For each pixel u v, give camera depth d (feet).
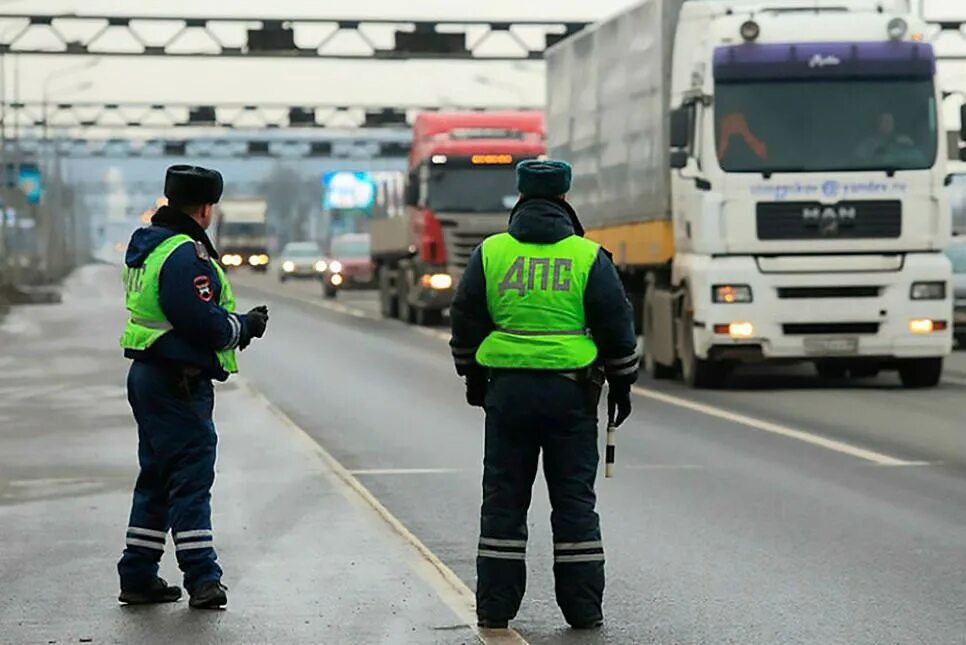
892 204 193.47
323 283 559.38
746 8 198.29
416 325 371.76
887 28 194.59
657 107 212.43
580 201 256.11
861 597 83.51
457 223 348.79
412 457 141.28
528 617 79.15
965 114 196.03
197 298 78.59
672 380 218.38
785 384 211.61
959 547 97.14
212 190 80.64
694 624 77.66
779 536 101.09
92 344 304.71
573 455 75.51
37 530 103.50
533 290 74.74
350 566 90.79
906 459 137.08
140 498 81.56
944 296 194.70
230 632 75.56
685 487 121.80
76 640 74.38
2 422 169.48
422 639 74.02
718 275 193.47
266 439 152.56
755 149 193.16
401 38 449.48
